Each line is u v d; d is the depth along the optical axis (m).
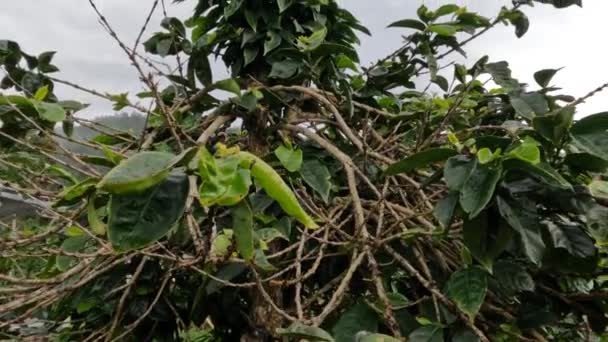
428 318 1.12
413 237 1.09
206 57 1.52
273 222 1.28
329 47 1.46
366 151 1.26
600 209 0.99
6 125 1.22
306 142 1.50
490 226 0.96
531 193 1.04
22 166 1.23
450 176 0.94
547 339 1.24
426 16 1.66
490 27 1.59
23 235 1.07
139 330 1.34
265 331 1.40
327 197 1.27
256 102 1.41
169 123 1.16
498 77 1.48
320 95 1.44
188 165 0.69
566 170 1.09
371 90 1.67
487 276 1.07
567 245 1.01
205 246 0.91
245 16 1.56
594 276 1.16
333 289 1.37
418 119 1.54
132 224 0.67
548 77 1.40
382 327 1.14
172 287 1.45
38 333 1.28
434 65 1.58
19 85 1.25
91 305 1.28
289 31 1.62
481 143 1.00
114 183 0.60
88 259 1.03
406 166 1.07
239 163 0.70
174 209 0.68
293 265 1.05
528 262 1.15
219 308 1.48
